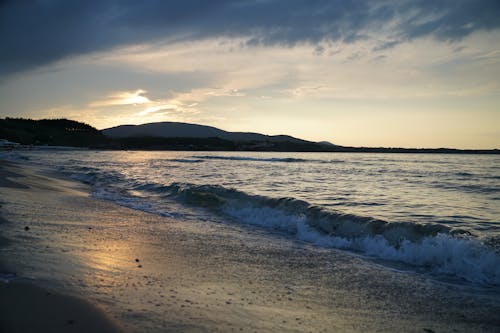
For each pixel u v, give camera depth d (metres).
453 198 16.50
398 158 83.25
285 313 4.30
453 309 4.75
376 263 6.89
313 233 9.09
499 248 6.50
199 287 5.00
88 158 65.56
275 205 11.64
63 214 10.09
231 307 4.32
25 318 3.40
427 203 14.80
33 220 8.66
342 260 7.06
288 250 7.74
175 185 17.61
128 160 59.25
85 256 5.87
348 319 4.29
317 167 43.25
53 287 4.18
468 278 6.04
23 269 4.74
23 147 129.25
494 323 4.33
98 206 12.39
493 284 5.75
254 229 9.96
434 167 44.94
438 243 6.97
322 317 4.28
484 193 18.56
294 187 20.62
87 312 3.63
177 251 7.10
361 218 8.88
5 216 8.71
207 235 8.89
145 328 3.47
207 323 3.75
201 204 13.72
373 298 5.08
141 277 5.14
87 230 8.24
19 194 12.99
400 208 13.48
